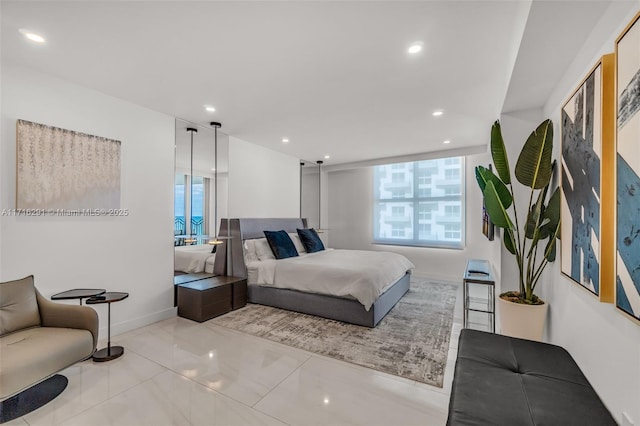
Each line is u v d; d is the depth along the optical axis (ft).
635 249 3.41
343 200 22.66
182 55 7.06
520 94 7.56
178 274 11.69
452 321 10.94
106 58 7.22
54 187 8.13
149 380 6.92
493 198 7.25
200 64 7.47
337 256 14.44
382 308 11.19
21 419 5.57
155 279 10.82
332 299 11.10
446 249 18.61
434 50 6.76
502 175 7.72
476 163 17.62
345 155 18.67
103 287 9.26
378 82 8.43
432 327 10.34
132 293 10.07
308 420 5.59
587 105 4.77
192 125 12.25
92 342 7.02
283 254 13.75
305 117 11.50
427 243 19.25
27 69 7.66
